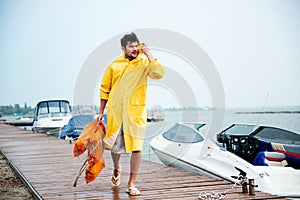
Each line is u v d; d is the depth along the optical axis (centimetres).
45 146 952
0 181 571
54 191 426
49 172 555
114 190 426
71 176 519
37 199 408
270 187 470
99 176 506
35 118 1509
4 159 804
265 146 595
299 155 552
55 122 1430
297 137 564
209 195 392
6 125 2344
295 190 468
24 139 1179
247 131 620
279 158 558
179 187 439
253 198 386
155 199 386
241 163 524
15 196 473
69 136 1155
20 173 552
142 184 454
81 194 411
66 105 1520
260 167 509
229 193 407
